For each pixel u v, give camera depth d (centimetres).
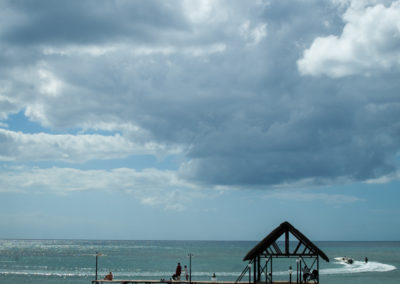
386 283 7694
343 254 19200
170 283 5291
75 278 8638
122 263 12888
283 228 4453
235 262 13362
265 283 4491
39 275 9162
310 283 4375
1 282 7944
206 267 11481
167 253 19388
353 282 7831
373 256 17425
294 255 4444
